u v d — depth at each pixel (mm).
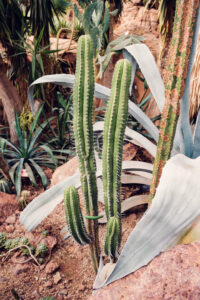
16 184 1889
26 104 2711
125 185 1792
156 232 685
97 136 1652
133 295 636
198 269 630
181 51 847
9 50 2557
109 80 2371
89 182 919
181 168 762
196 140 1314
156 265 660
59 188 1245
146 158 1942
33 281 1347
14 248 1461
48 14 2643
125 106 777
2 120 3145
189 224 683
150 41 3506
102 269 923
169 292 617
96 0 1894
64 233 1598
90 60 776
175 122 947
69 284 1327
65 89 3170
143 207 1670
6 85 2473
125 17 4410
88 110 818
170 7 1997
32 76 2562
